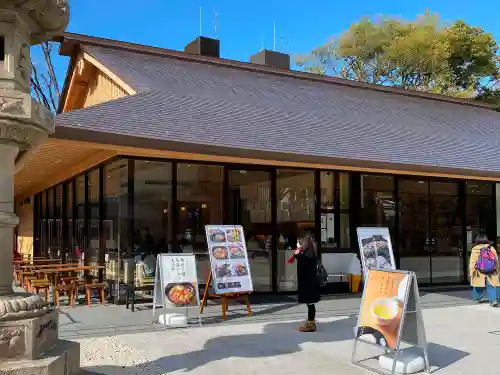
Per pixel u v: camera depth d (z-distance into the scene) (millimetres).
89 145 8148
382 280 6242
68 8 4848
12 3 4359
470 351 6953
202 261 11055
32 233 21672
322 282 11180
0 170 4414
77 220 13633
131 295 10219
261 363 6254
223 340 7434
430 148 13039
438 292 12930
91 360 6262
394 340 5836
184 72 14273
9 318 4125
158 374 5742
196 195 11086
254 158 9469
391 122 14609
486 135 16438
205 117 10438
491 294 10656
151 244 10516
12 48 4438
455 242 14891
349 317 9297
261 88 14578
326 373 5891
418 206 14281
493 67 38688
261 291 11812
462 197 15094
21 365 3994
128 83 11867
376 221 13484
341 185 13102
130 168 10297
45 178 15594
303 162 10016
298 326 8484
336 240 12867
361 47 38719
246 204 11719
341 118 13539
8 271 4484
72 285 10289
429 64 37188
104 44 15109
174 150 8680
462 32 37625
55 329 4680
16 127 4348
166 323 8367
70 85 16562
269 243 11992
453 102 21422
